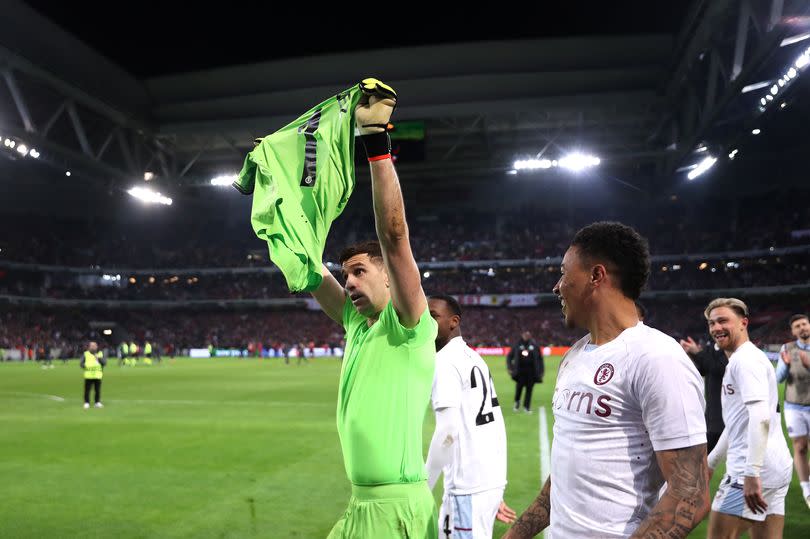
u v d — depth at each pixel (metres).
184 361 44.28
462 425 3.37
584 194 55.16
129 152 36.50
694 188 50.47
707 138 32.50
